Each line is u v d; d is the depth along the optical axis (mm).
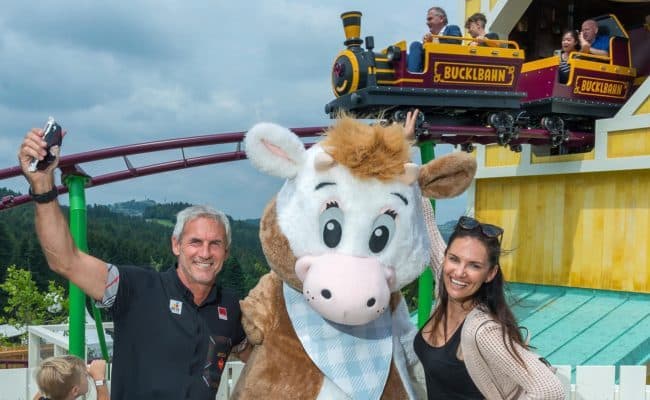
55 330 8062
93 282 3363
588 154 9852
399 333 3939
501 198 11625
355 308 3273
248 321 3730
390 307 3938
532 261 10969
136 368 3373
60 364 3879
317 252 3484
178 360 3373
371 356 3650
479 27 10445
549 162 10383
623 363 7656
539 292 10758
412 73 8484
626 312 9055
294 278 3639
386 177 3418
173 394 3307
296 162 3576
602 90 10297
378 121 3984
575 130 10867
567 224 10414
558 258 10531
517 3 10953
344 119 3629
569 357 7859
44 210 3148
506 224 11500
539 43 12211
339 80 8695
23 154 3078
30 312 25562
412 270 3641
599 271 9914
